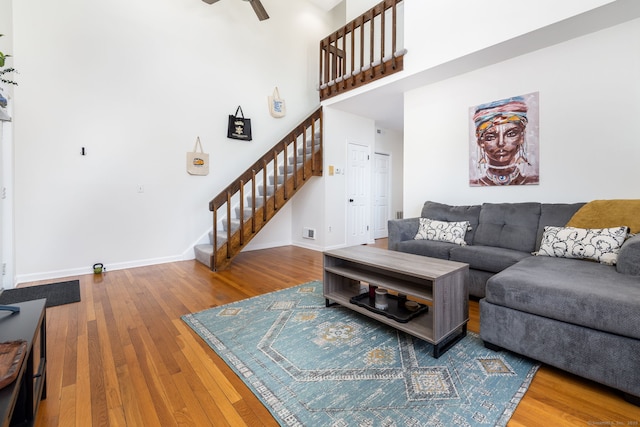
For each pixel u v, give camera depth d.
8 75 2.88
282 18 5.19
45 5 3.21
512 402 1.37
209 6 4.39
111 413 1.33
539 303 1.59
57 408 1.35
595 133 2.66
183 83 4.18
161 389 1.49
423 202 3.98
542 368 1.65
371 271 2.45
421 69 3.40
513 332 1.70
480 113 3.38
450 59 3.14
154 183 3.99
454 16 3.09
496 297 1.78
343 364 1.69
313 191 5.10
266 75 5.02
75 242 3.47
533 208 2.80
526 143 3.06
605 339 1.39
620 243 2.06
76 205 3.46
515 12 2.68
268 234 5.28
